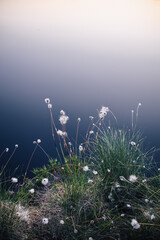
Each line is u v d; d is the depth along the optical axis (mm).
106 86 6008
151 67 7148
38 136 4152
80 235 2078
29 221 2188
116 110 4832
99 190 2521
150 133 3998
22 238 2055
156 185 2668
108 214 2270
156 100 5215
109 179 2633
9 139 4082
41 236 2127
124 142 2953
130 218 2268
